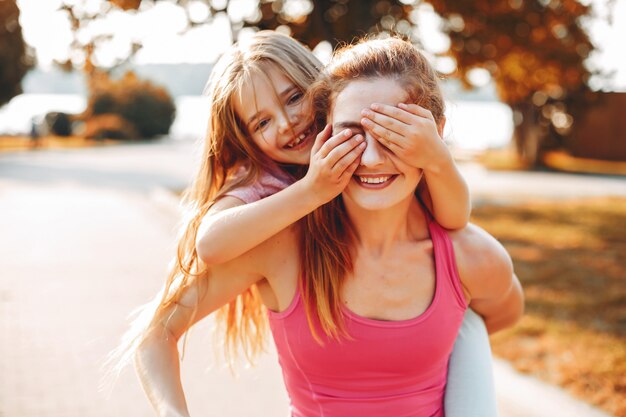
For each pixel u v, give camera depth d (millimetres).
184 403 1359
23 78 29656
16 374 4008
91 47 9781
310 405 1437
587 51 11977
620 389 3643
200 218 1529
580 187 16203
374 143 1211
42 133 30234
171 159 23922
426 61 1354
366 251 1354
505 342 4434
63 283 6207
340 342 1342
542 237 9047
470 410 1460
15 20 28234
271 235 1319
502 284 1471
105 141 36375
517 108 21953
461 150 25734
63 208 11492
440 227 1427
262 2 9344
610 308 5270
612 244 8484
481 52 10219
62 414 3506
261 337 1785
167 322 1431
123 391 3803
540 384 3717
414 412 1405
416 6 9555
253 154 1757
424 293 1379
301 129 1744
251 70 1729
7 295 5742
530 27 9992
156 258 7375
